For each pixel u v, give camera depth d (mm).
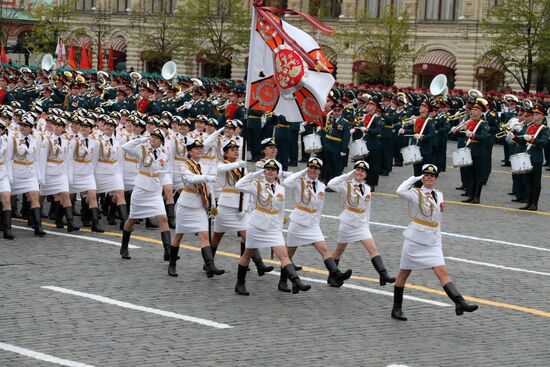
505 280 26641
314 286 25016
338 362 19062
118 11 109562
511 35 81438
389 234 32375
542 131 38375
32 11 107625
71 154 30953
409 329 21578
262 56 27969
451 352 20031
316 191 24469
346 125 41688
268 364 18750
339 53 95000
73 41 105750
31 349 19125
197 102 47719
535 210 38812
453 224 34875
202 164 32000
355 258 28562
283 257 23672
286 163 45969
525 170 37531
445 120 47156
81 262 26672
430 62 92500
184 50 98000
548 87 84938
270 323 21531
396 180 45562
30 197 30250
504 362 19516
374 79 89875
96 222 30891
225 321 21547
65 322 21000
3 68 68562
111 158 31422
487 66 89500
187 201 25078
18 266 25938
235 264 27172
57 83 51594
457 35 92062
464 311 21719
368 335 20969
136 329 20688
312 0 100750
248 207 25406
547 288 25969
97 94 49625
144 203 26875
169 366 18422
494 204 39969
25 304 22266
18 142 29906
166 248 26891
